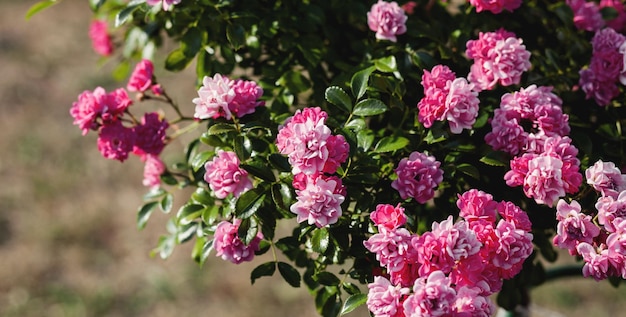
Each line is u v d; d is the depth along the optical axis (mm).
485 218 1062
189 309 2076
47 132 2639
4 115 2707
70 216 2334
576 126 1197
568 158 1093
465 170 1107
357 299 1080
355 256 1096
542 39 1271
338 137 1066
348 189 1100
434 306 1021
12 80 2875
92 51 3074
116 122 1194
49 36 3172
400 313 1038
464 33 1211
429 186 1092
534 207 1172
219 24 1196
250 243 1109
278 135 1075
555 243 1081
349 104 1117
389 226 1057
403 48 1198
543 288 2146
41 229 2287
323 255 1095
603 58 1182
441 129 1123
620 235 1063
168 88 2719
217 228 1107
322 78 1235
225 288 2137
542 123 1113
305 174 1066
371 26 1188
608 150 1167
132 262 2217
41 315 2049
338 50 1252
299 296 2105
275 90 1209
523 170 1095
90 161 2531
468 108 1111
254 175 1076
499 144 1126
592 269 1067
